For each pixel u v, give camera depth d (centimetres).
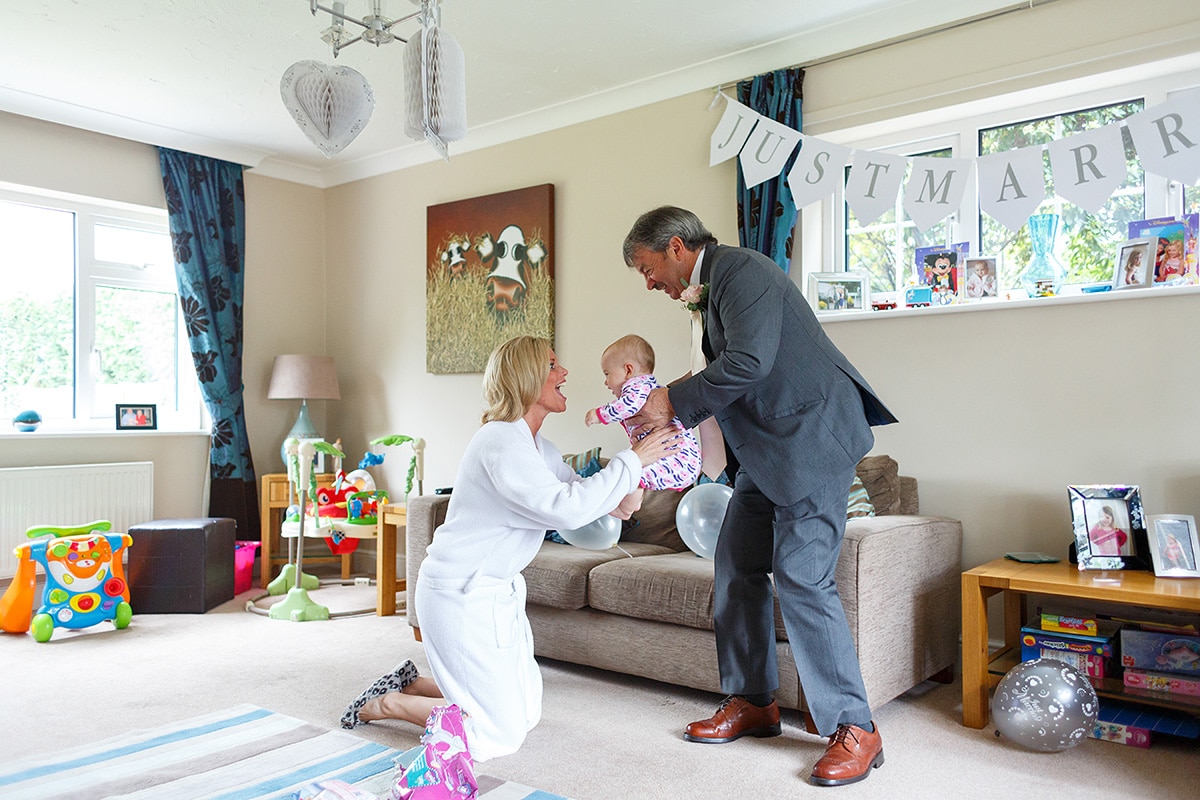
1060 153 282
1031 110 315
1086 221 309
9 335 436
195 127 458
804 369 219
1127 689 251
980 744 243
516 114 440
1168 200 291
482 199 460
